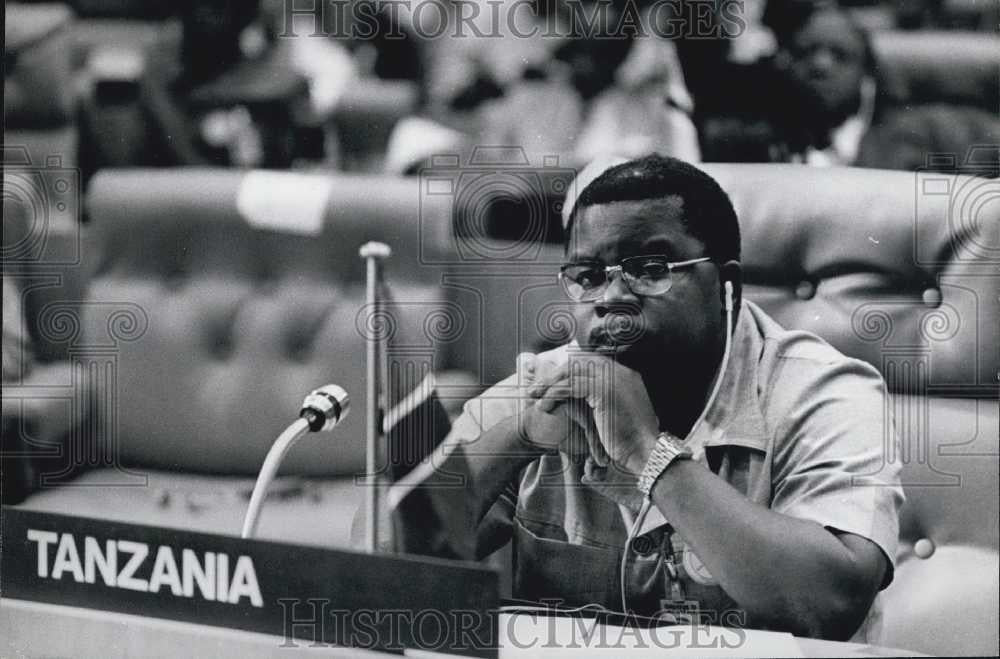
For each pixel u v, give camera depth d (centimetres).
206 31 532
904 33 466
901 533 470
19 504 554
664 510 474
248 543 494
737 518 466
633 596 478
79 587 524
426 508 503
